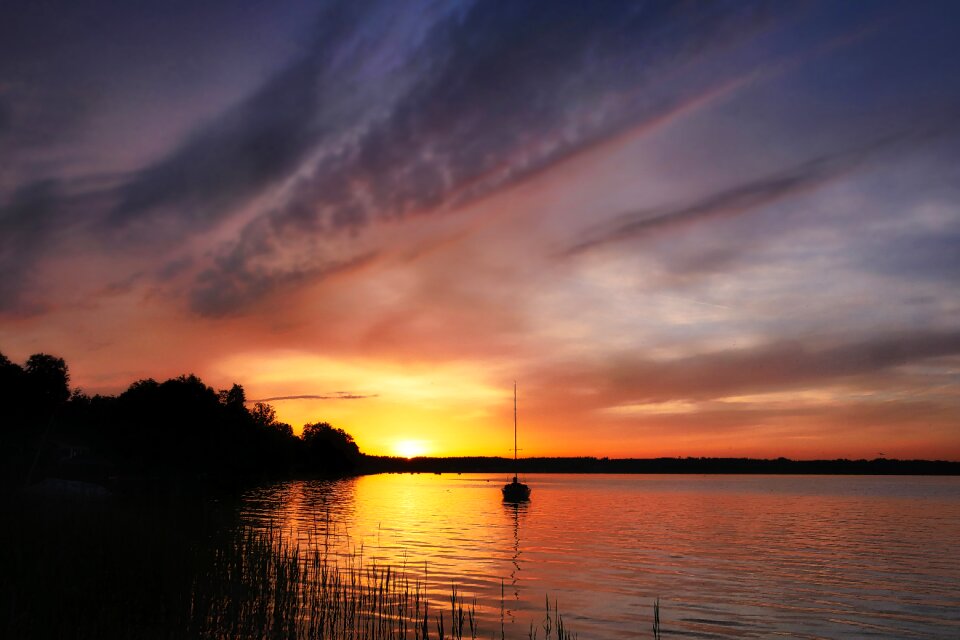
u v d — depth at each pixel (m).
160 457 121.62
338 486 164.25
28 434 93.88
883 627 24.98
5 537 24.80
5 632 15.20
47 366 98.50
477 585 30.05
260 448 169.12
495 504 103.06
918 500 139.50
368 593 26.00
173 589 20.08
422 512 80.69
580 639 21.38
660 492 172.62
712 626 24.11
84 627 16.05
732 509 100.19
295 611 19.41
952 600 30.19
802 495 163.00
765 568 39.28
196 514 38.69
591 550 45.97
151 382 127.44
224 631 17.75
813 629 24.38
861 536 60.53
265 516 59.47
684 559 42.38
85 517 30.73
